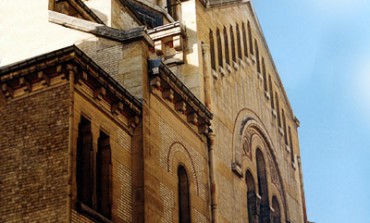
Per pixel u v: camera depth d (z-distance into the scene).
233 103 30.98
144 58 23.72
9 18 24.69
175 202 23.78
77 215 18.80
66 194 18.64
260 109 34.12
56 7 25.41
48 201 18.78
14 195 19.30
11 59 23.95
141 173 22.03
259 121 33.53
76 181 19.61
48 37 24.14
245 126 31.42
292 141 37.66
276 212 33.12
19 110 20.38
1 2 24.95
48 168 19.20
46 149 19.47
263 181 32.44
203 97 28.16
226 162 28.56
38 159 19.45
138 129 22.66
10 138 20.12
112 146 21.36
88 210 19.14
